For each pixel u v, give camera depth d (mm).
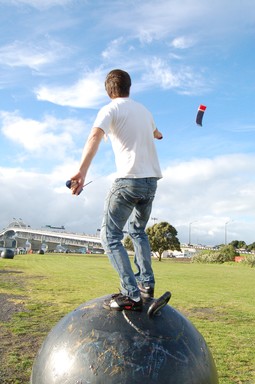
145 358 2844
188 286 18906
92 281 19438
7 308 11172
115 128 3338
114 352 2873
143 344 2920
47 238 136875
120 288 3389
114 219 3324
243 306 12867
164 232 61719
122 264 3215
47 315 10312
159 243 61469
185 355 2957
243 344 8094
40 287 16297
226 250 57656
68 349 3000
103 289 16031
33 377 3172
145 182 3309
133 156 3297
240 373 6398
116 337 2959
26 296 13570
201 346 3178
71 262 41031
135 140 3328
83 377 2818
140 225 3545
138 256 3514
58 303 12188
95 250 131125
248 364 6855
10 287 16078
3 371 6145
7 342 7727
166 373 2812
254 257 46000
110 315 3152
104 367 2816
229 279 24344
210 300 14016
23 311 10758
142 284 3453
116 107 3354
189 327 3285
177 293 15711
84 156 3115
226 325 9844
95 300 3479
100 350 2898
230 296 15344
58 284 17703
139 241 3521
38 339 7973
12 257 45031
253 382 6008
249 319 10680
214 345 7969
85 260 47812
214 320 10461
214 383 3080
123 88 3529
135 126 3348
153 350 2895
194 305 12789
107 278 21469
